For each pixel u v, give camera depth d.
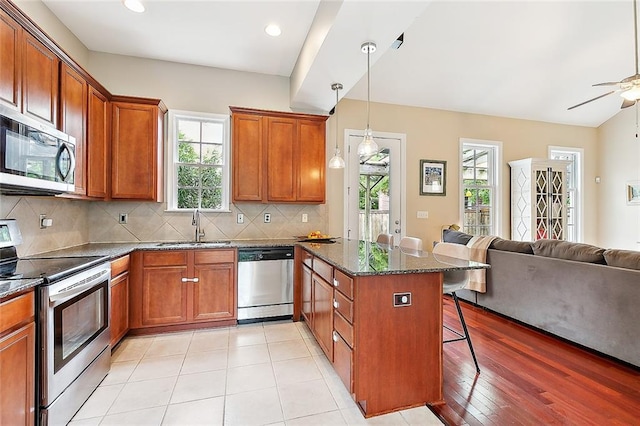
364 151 2.72
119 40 3.10
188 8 2.60
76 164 2.46
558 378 2.11
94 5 2.57
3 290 1.29
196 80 3.58
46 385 1.51
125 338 2.82
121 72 3.36
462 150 5.11
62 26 2.81
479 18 3.36
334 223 4.33
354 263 1.89
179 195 3.59
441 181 4.95
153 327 2.90
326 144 4.09
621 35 3.73
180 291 2.96
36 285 1.48
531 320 2.97
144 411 1.78
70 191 2.09
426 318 1.84
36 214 2.38
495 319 3.28
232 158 3.46
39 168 1.79
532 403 1.83
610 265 2.40
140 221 3.39
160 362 2.37
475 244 3.60
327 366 2.31
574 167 5.91
